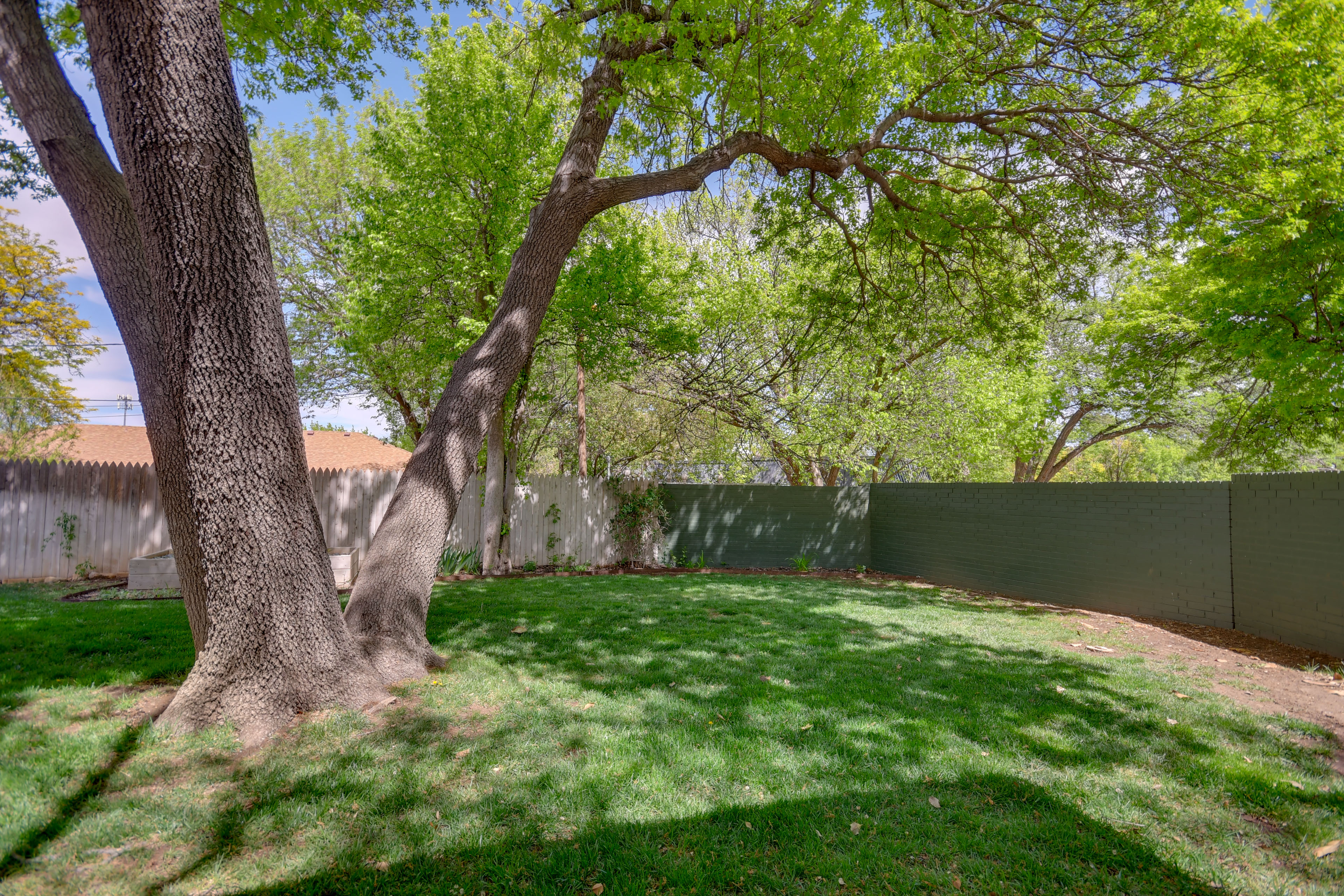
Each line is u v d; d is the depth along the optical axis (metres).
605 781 3.22
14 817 2.71
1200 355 14.00
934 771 3.38
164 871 2.47
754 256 16.34
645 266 13.54
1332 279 9.45
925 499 12.34
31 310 15.90
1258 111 7.47
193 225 3.68
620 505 14.73
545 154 12.02
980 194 9.95
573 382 19.83
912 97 7.12
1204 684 5.04
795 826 2.86
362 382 19.91
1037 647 6.22
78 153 3.98
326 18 7.64
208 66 3.72
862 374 16.64
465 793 3.10
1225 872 2.58
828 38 6.25
